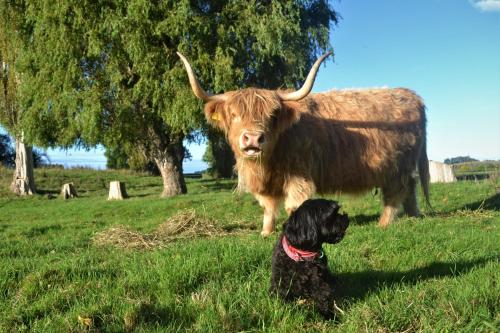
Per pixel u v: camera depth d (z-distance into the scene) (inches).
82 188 511.5
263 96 120.2
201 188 438.9
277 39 320.8
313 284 64.2
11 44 384.8
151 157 387.2
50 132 359.3
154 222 203.2
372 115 146.7
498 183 259.3
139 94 325.4
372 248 101.3
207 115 128.1
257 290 72.1
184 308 66.9
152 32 312.8
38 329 63.2
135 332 60.7
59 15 315.9
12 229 209.8
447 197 230.4
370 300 67.4
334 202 63.0
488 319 58.4
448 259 93.2
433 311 61.4
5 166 673.6
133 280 78.5
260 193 136.6
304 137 132.9
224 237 140.9
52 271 85.9
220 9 343.6
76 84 332.2
